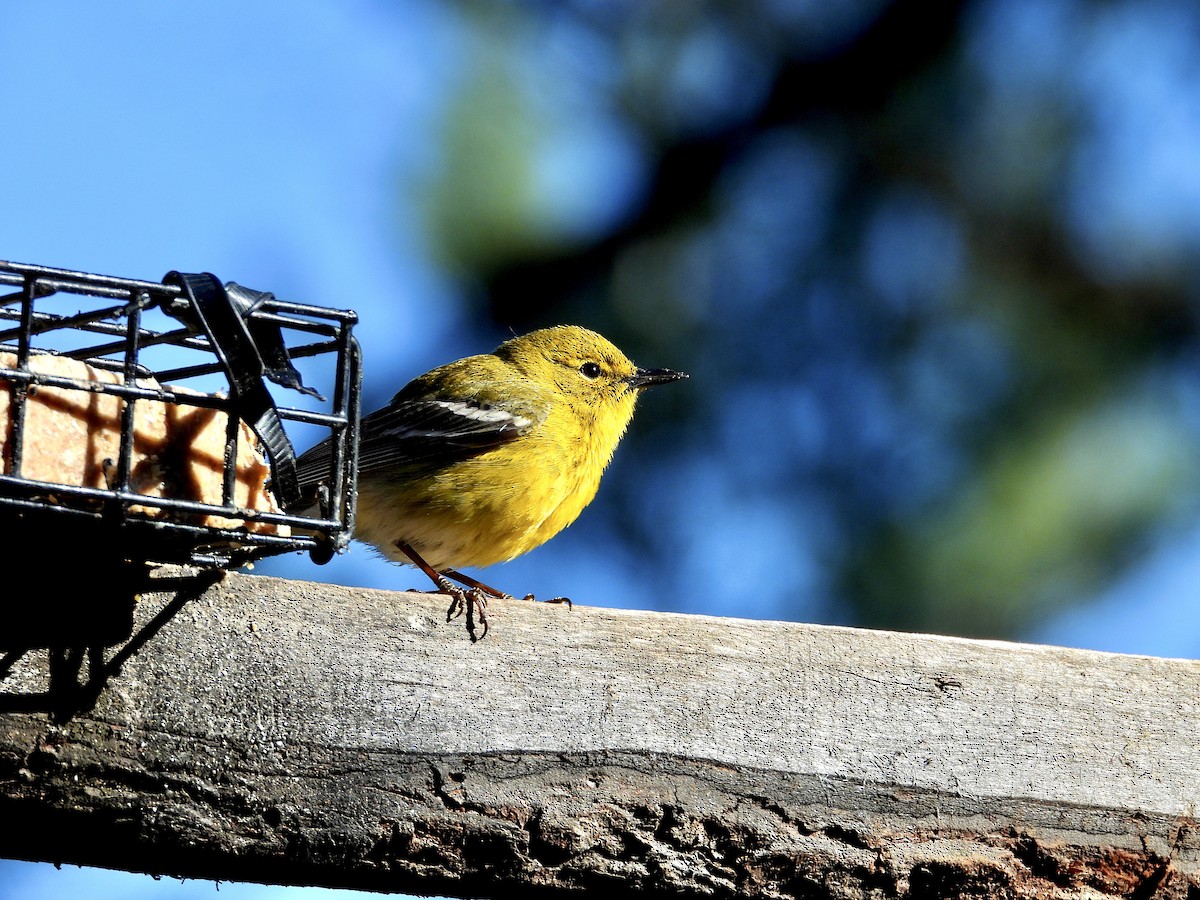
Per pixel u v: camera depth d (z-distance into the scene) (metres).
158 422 7.51
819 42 16.31
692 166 16.30
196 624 7.51
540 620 8.02
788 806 8.05
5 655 7.21
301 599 7.69
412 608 7.85
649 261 16.25
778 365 15.93
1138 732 8.50
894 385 15.69
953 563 15.15
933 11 16.02
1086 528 15.23
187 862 7.51
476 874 7.71
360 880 7.68
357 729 7.59
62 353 8.83
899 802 8.16
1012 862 8.24
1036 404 15.56
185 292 7.26
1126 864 8.34
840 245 15.93
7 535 7.33
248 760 7.43
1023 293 15.99
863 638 8.39
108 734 7.26
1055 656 8.57
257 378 7.29
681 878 7.90
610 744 7.91
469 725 7.74
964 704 8.38
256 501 7.79
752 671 8.20
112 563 7.50
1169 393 15.85
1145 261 16.08
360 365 7.93
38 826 7.27
